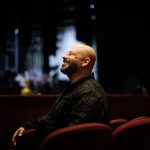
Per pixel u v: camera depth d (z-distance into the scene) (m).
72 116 2.17
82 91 2.22
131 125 2.00
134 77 8.37
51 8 6.71
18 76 5.44
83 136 1.77
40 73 6.65
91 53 2.42
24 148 2.42
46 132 2.36
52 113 2.38
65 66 2.42
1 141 2.88
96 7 7.37
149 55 8.37
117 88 8.24
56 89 5.83
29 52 6.67
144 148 2.07
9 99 2.92
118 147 2.00
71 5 7.43
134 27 8.23
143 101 3.89
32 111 3.04
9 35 6.34
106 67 8.13
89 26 6.77
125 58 8.34
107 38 7.97
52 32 6.77
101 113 2.18
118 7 7.81
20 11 6.36
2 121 2.89
